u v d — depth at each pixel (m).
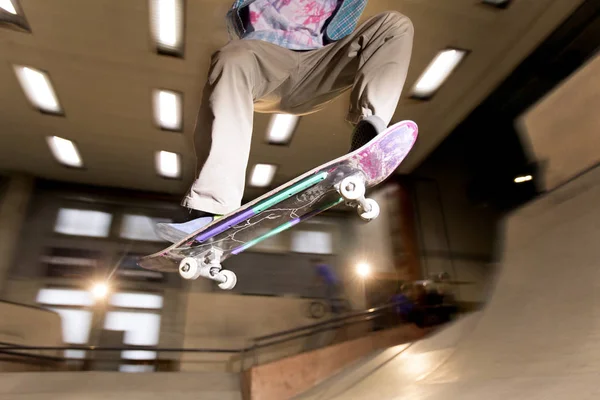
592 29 4.89
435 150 7.61
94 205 8.30
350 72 1.94
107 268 7.73
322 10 2.03
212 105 1.71
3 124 6.55
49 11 4.62
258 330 7.23
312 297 7.68
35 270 7.49
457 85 5.82
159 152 7.26
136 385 3.50
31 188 8.02
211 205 1.56
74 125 6.56
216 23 4.66
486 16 4.79
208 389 3.49
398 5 4.61
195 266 1.70
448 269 7.32
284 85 2.02
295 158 7.23
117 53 5.17
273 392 3.33
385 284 7.52
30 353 5.37
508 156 6.88
